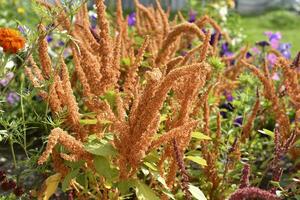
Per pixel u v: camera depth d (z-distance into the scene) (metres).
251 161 1.99
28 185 1.91
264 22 7.22
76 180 1.58
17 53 1.73
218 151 1.81
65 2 1.61
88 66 1.53
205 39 1.52
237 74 2.31
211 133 2.04
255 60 3.11
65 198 1.89
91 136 1.48
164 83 1.26
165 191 1.45
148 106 1.29
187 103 1.44
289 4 8.27
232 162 1.81
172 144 1.42
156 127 1.32
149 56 2.05
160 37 2.23
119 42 1.59
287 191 1.62
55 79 1.49
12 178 1.78
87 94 1.55
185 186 1.41
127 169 1.39
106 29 1.55
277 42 3.35
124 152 1.36
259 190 1.24
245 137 1.87
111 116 1.46
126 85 1.62
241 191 1.24
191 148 1.81
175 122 1.48
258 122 2.25
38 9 1.61
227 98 2.39
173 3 6.92
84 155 1.38
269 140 2.26
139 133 1.32
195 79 1.42
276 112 1.92
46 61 1.55
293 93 1.94
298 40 6.07
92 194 1.55
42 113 2.25
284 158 2.14
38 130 2.25
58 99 1.52
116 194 1.51
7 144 2.29
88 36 1.68
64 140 1.32
